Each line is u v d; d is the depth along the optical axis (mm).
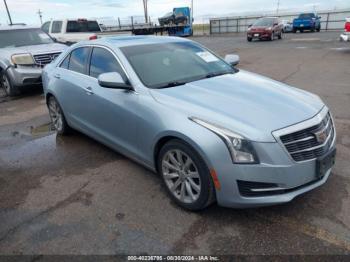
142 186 3678
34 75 8539
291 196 2744
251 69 10828
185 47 4445
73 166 4293
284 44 19641
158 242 2766
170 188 3293
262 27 23656
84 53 4562
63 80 4820
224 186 2762
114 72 3631
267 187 2707
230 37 31000
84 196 3537
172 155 3180
